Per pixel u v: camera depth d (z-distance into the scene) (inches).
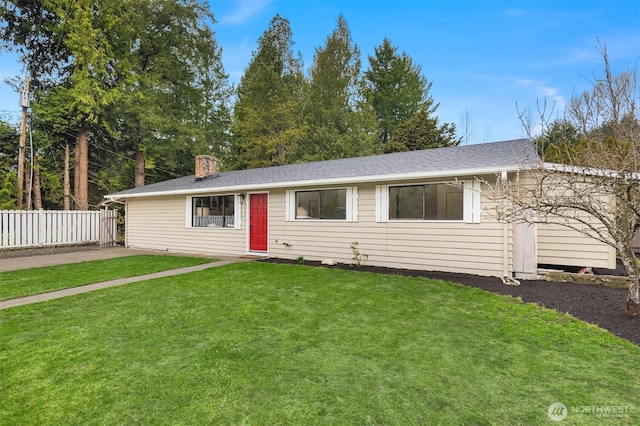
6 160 663.1
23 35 676.7
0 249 460.4
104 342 140.8
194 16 829.8
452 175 275.9
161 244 514.9
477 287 233.3
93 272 303.4
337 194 356.5
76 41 639.8
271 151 862.5
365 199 337.1
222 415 90.9
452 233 289.6
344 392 101.7
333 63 966.4
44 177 702.5
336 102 926.4
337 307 188.1
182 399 98.4
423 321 164.2
